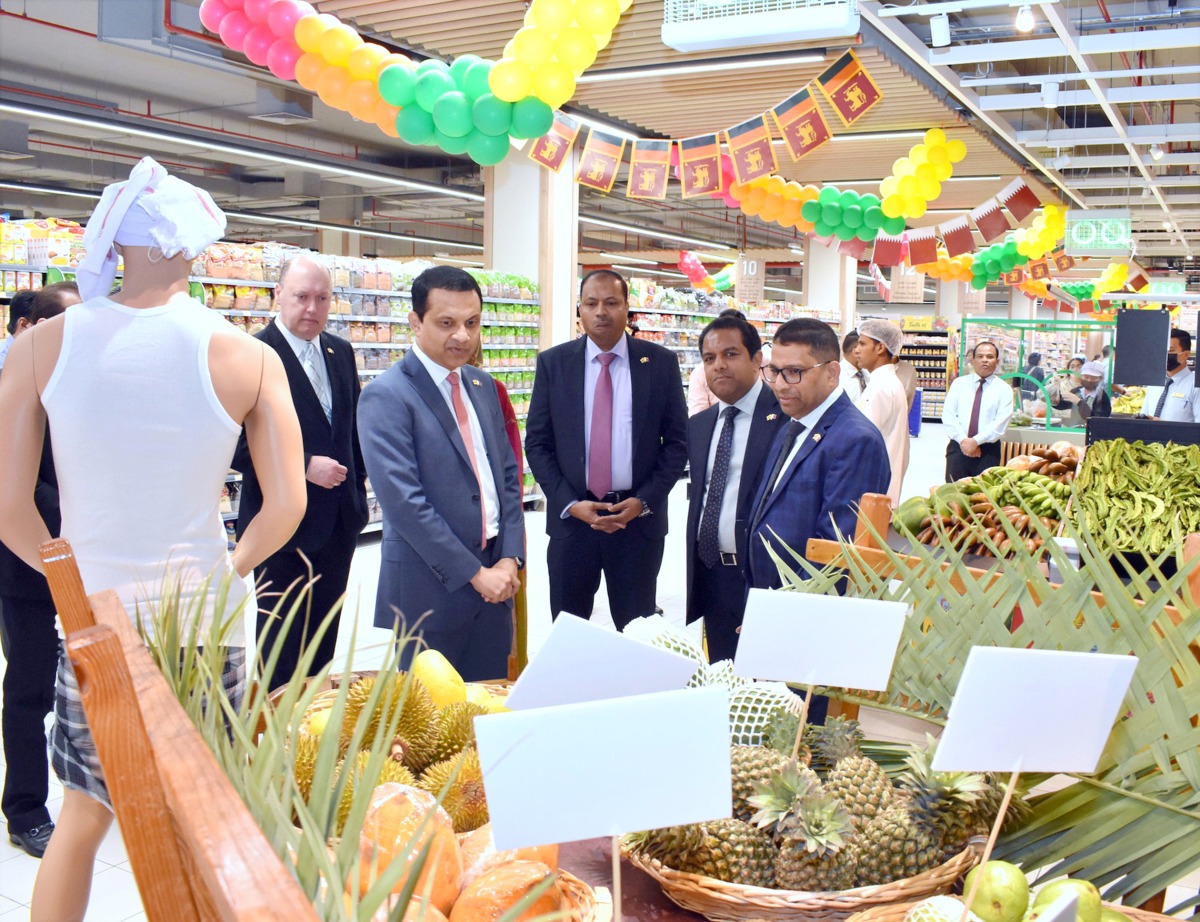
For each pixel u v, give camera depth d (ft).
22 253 20.43
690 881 3.55
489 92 16.35
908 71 26.86
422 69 16.38
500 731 2.79
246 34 16.28
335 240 70.74
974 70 29.76
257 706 2.63
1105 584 4.15
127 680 1.85
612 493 12.26
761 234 78.13
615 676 3.66
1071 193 44.80
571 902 3.40
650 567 12.41
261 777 2.29
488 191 33.04
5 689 9.34
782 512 8.79
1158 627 4.51
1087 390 37.42
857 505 8.40
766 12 13.56
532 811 2.85
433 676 5.03
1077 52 25.09
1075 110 34.94
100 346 5.52
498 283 30.19
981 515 9.14
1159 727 3.91
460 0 22.00
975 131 32.91
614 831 2.93
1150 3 26.45
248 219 61.72
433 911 3.05
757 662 4.13
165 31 28.09
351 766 2.51
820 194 27.07
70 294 10.45
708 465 10.59
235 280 22.94
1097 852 3.96
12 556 8.96
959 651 4.57
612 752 2.89
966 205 48.49
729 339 10.09
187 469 5.68
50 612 9.27
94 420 5.49
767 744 4.35
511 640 9.85
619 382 12.37
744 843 3.66
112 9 27.78
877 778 3.91
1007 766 3.28
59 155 49.65
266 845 1.52
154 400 5.57
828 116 30.86
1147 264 80.43
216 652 3.02
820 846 3.54
